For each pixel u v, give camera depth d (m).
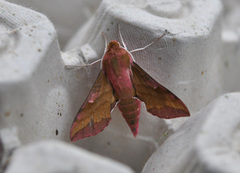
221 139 0.21
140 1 0.25
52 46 0.23
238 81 0.28
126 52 0.24
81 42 0.26
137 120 0.24
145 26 0.24
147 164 0.24
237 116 0.22
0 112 0.21
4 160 0.21
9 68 0.22
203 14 0.25
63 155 0.20
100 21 0.25
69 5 0.29
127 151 0.25
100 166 0.20
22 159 0.20
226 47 0.28
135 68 0.24
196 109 0.25
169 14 0.25
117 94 0.24
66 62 0.24
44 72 0.22
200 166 0.21
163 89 0.24
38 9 0.26
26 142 0.22
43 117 0.22
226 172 0.20
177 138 0.23
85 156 0.20
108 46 0.24
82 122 0.24
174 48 0.24
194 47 0.24
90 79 0.24
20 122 0.22
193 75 0.25
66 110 0.24
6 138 0.21
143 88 0.24
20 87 0.21
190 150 0.21
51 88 0.23
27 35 0.23
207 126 0.21
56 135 0.23
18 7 0.23
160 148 0.23
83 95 0.24
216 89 0.27
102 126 0.24
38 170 0.20
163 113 0.24
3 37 0.23
